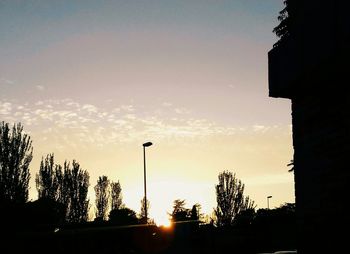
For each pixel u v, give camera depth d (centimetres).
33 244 2158
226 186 4991
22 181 2991
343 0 575
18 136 3061
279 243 3497
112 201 5584
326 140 664
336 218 627
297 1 731
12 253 2053
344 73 623
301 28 685
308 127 716
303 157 726
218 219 4938
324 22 621
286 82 721
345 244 602
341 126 628
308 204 700
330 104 659
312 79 687
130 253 2827
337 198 627
